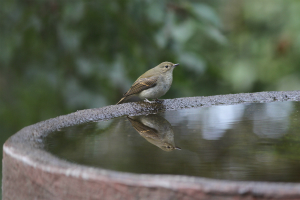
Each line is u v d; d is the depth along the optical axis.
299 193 2.87
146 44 9.75
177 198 3.07
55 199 3.57
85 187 3.38
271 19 15.50
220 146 5.05
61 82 9.68
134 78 9.59
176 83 9.81
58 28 9.63
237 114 7.08
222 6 16.00
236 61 15.60
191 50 10.21
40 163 3.67
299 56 15.01
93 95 9.48
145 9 9.48
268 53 15.53
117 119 6.90
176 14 9.72
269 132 5.77
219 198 2.98
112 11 9.41
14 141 4.52
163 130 6.03
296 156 4.54
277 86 14.80
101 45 9.64
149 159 4.47
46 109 10.27
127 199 3.21
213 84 10.90
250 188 2.94
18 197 4.00
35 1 9.71
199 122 6.55
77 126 6.22
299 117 6.74
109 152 4.72
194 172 4.03
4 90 10.63
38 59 9.88
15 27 9.80
